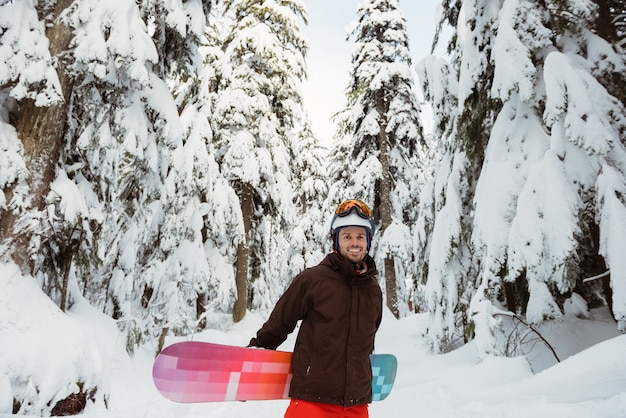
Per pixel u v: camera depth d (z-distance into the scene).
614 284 4.78
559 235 5.16
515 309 6.61
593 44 5.99
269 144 15.30
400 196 16.20
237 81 15.07
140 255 8.70
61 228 5.15
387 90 16.34
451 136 8.23
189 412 4.13
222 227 13.17
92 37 5.05
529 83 5.57
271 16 16.03
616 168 5.17
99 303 6.88
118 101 6.09
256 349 1.92
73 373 4.28
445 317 7.86
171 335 10.48
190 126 10.08
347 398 1.68
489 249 5.87
